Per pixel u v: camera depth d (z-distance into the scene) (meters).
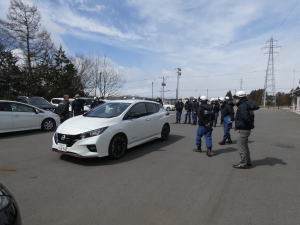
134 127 5.79
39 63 26.77
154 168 4.63
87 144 4.63
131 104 6.04
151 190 3.53
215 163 5.04
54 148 5.02
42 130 9.37
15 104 8.28
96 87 33.22
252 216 2.78
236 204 3.09
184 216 2.77
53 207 2.97
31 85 26.48
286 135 9.16
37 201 3.14
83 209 2.92
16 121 8.11
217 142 7.64
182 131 10.02
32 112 8.73
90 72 33.44
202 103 5.73
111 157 5.10
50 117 9.34
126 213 2.83
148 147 6.60
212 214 2.82
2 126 7.72
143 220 2.67
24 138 7.67
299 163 5.08
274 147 6.79
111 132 5.02
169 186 3.70
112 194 3.38
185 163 5.01
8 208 1.75
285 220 2.69
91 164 4.84
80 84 33.53
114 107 6.01
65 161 5.02
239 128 4.62
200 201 3.17
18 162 4.91
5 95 25.50
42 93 29.83
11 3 23.53
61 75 33.59
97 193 3.41
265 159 5.42
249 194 3.42
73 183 3.79
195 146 6.83
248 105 4.50
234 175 4.26
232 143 7.48
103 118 5.38
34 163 4.86
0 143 6.84
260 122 15.02
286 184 3.83
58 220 2.66
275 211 2.91
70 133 4.77
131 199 3.22
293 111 32.41
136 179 4.00
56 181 3.87
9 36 23.61
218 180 3.99
